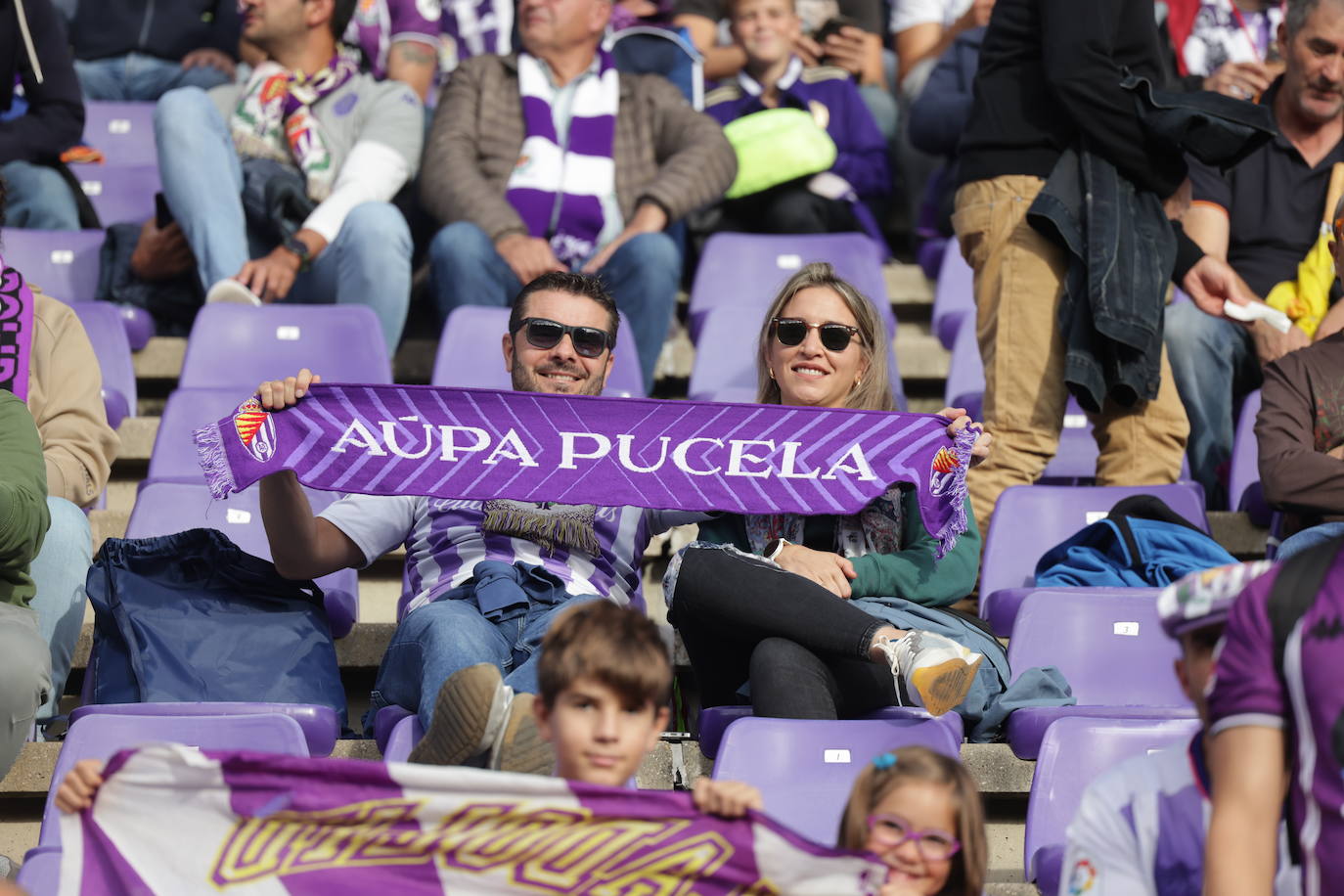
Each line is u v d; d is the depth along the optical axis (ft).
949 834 27.12
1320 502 47.78
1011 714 42.24
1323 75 65.05
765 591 41.09
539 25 72.28
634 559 45.42
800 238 72.02
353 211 67.41
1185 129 52.06
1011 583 51.88
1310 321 64.80
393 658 40.34
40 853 33.32
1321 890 23.99
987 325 55.21
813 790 37.83
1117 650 45.32
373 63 79.46
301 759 28.19
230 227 67.62
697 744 43.60
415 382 68.95
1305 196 66.28
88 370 49.06
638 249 66.80
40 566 44.32
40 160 72.59
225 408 55.83
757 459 43.80
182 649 42.93
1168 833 26.61
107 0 88.48
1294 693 24.32
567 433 43.60
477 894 28.25
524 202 70.44
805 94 81.51
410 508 44.86
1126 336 51.80
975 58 79.66
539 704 29.81
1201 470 62.49
